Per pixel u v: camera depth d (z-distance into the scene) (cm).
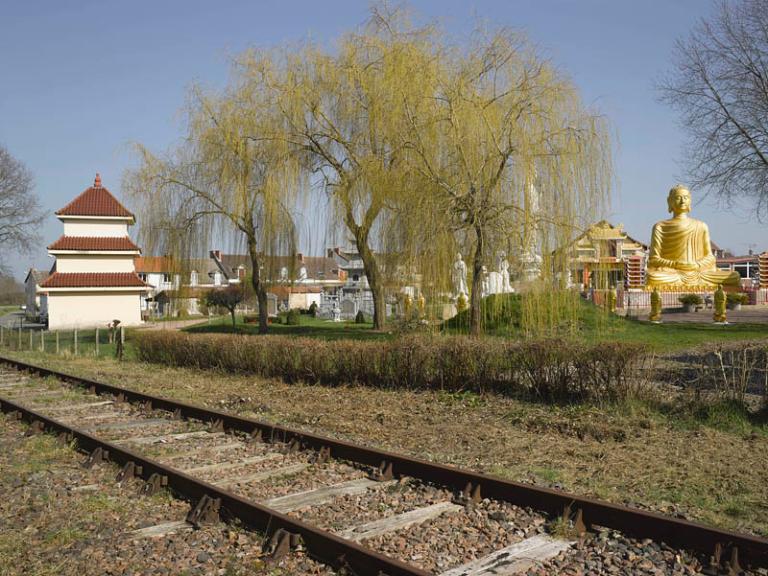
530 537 566
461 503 655
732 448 866
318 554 527
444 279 1797
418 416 1136
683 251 4438
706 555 517
